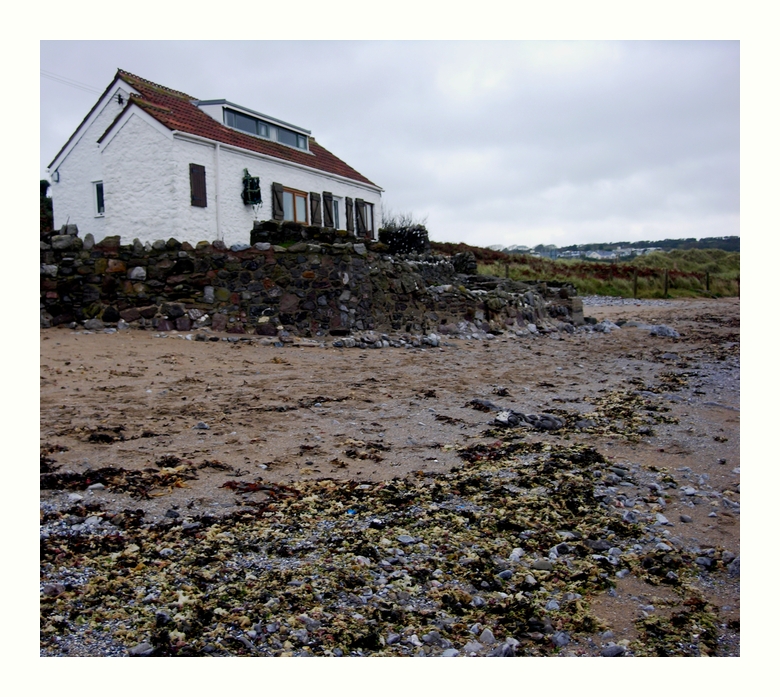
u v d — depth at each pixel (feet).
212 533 14.48
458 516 16.16
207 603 11.85
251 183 66.39
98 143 62.59
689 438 23.61
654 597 13.05
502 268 125.90
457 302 53.31
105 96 67.15
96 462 18.29
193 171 61.41
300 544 14.34
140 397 25.80
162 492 16.53
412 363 37.93
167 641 10.73
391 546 14.48
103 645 10.62
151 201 60.70
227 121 70.74
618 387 33.45
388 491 17.48
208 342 38.93
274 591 12.40
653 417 26.58
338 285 44.70
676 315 80.84
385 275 48.16
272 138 76.18
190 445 20.29
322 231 47.52
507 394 30.40
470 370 36.68
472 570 13.65
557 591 13.11
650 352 47.73
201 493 16.67
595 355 45.65
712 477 19.60
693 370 39.78
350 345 42.75
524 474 19.15
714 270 178.40
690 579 13.73
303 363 35.58
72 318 39.78
